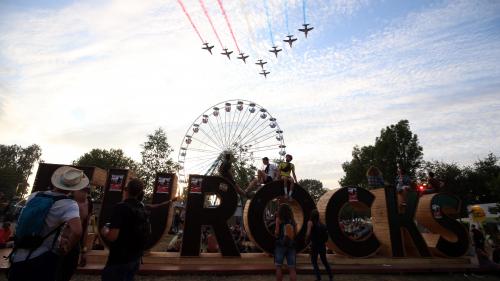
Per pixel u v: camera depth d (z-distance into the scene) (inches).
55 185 156.3
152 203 382.6
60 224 144.5
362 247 432.5
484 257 438.0
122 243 159.6
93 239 398.3
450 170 2039.9
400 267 409.1
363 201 465.1
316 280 350.6
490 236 620.4
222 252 383.9
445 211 485.1
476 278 400.8
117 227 156.7
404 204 464.4
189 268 351.6
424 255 446.3
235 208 402.0
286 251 273.9
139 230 165.0
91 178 363.6
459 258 459.8
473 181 1943.9
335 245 423.2
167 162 1756.9
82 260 331.9
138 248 164.2
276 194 424.2
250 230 398.9
